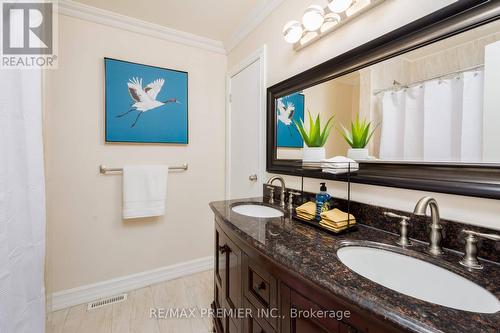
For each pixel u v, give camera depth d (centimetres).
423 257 71
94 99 177
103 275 184
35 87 93
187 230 219
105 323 153
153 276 203
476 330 40
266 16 170
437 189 77
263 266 82
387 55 93
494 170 67
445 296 64
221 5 171
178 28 201
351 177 106
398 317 44
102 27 178
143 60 194
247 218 114
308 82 132
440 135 79
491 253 66
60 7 164
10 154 81
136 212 187
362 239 85
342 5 105
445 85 78
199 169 223
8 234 80
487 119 69
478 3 69
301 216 109
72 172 172
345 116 113
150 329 148
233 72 215
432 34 79
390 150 94
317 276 58
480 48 70
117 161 187
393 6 92
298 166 141
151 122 197
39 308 95
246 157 198
